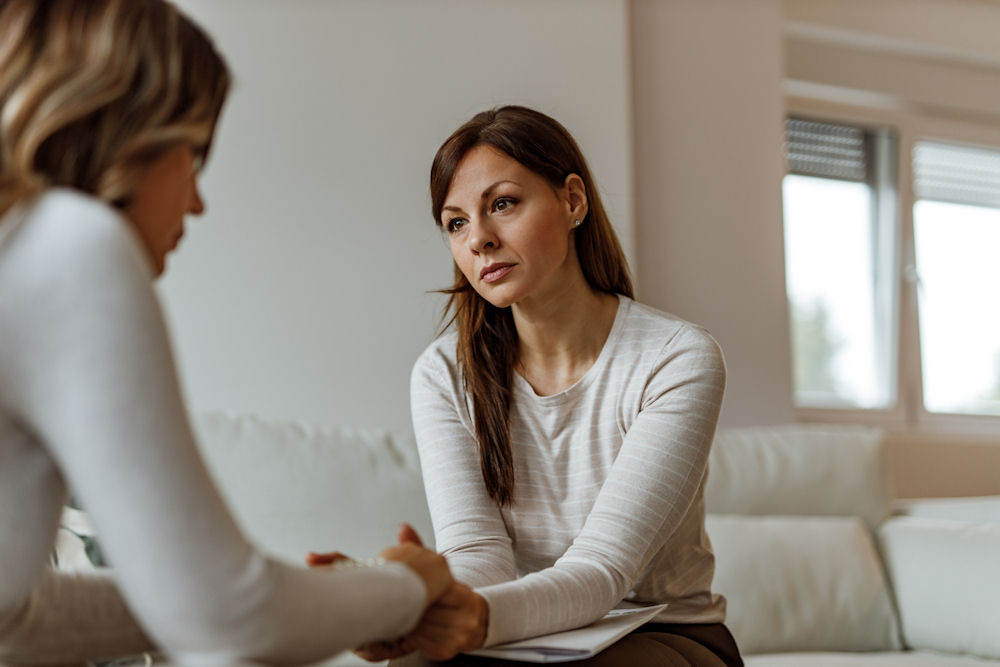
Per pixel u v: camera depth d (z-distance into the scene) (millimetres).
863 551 2602
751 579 2480
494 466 1518
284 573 799
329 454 2355
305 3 2855
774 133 3488
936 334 4141
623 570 1305
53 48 824
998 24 4141
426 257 2873
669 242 3285
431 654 1077
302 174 2805
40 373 732
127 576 744
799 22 3805
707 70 3406
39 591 973
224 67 935
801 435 2814
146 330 741
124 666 1421
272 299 2746
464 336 1570
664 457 1403
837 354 3963
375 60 2900
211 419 2365
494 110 1524
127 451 721
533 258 1454
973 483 3973
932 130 4133
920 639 2512
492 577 1400
